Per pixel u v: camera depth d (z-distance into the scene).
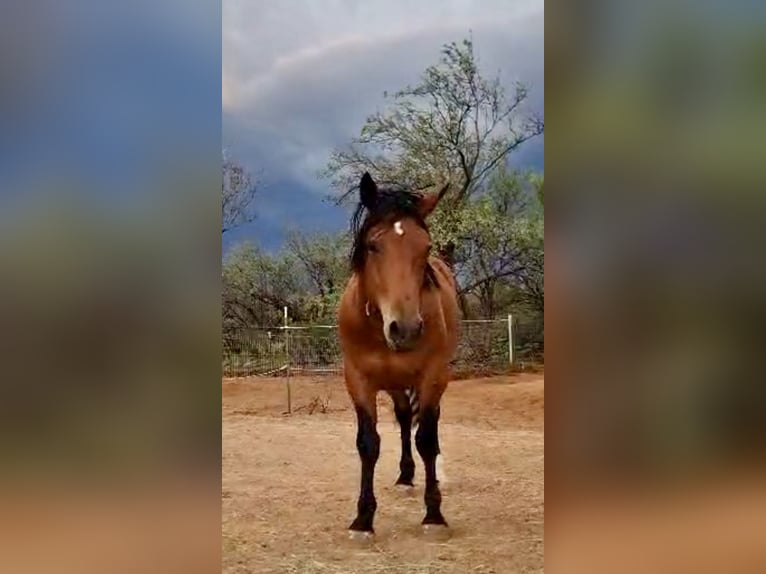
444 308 3.77
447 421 6.69
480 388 7.57
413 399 4.01
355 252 3.37
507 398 7.14
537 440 5.96
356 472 5.16
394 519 3.87
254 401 7.91
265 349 8.77
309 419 7.31
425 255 3.26
